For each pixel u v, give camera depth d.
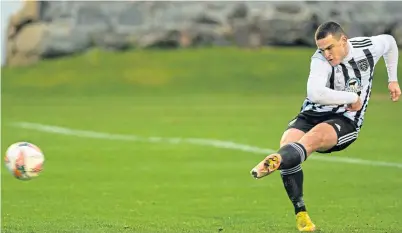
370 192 38.03
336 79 27.06
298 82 110.31
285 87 108.56
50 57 126.19
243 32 126.44
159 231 29.05
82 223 30.73
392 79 29.27
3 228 29.62
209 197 37.31
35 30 127.00
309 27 123.25
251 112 82.56
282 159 25.44
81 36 127.81
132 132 67.62
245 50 124.62
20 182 42.22
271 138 61.75
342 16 117.81
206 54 123.62
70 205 35.25
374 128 65.38
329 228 29.20
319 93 26.28
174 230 29.23
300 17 123.62
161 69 118.69
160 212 33.34
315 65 26.83
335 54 26.53
